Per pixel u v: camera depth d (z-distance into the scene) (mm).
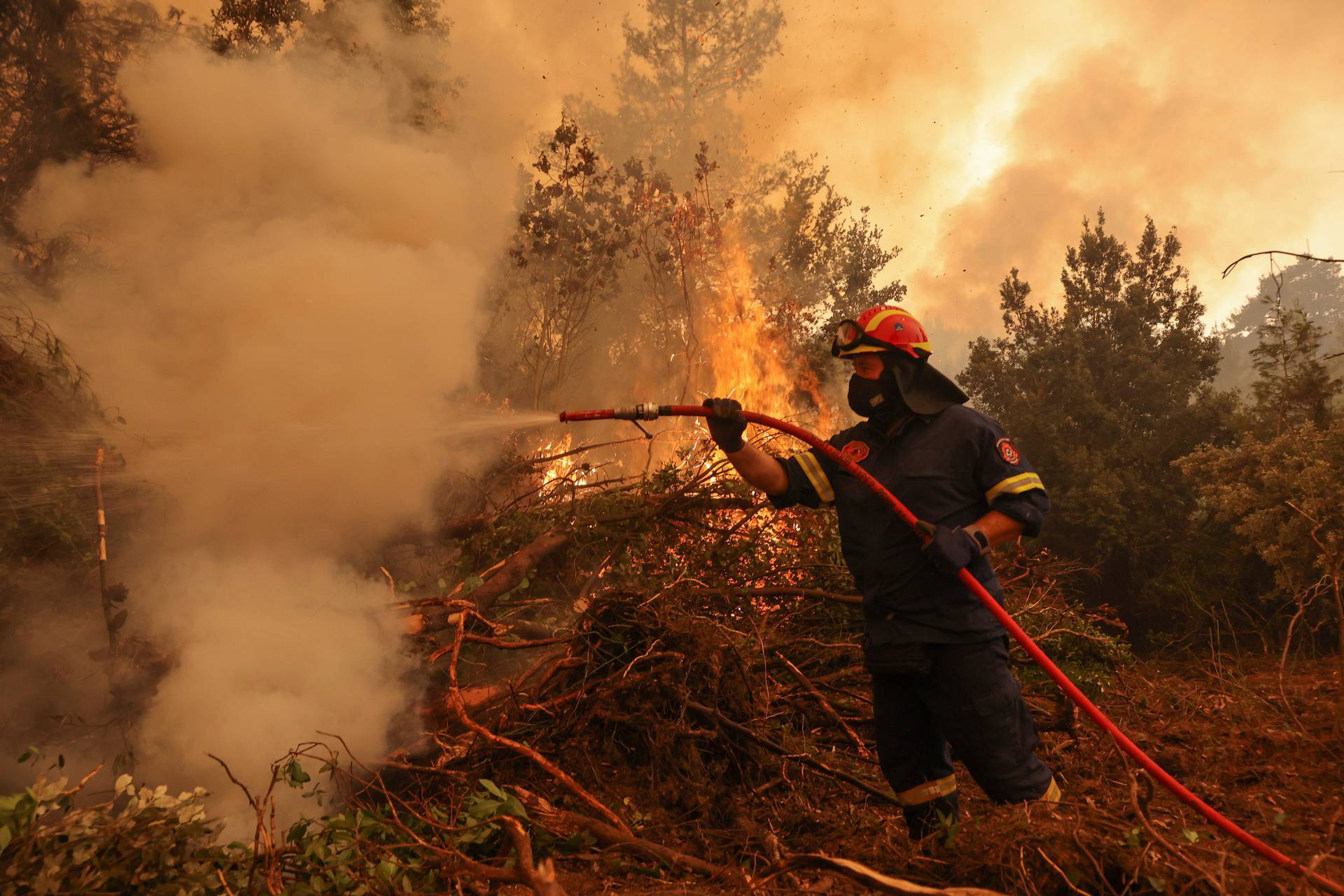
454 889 2551
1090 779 3717
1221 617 8555
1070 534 10586
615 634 3838
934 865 2541
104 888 2164
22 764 3084
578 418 2996
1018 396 11664
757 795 3432
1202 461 9000
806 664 4449
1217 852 2303
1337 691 4539
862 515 2885
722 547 4867
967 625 2717
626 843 2764
